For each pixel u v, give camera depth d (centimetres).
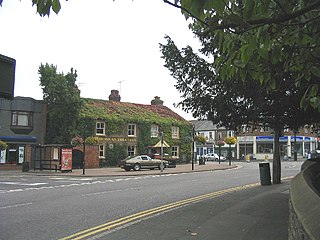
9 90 491
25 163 3238
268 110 1150
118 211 1077
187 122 4866
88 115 3872
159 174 2914
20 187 1834
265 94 1001
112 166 4012
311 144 7188
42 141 3725
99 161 3906
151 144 4381
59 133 3741
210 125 8194
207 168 3688
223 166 4097
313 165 1015
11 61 493
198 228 822
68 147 3142
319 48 446
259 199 1271
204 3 239
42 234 785
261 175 1834
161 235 761
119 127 4119
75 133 3688
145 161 3412
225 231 784
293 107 1097
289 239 564
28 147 3612
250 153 7225
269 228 800
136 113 4481
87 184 1997
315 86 490
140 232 793
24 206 1177
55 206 1176
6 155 3481
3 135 3506
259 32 336
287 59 488
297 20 386
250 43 351
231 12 317
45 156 3381
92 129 3888
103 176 2719
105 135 4009
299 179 678
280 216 942
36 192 1593
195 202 1245
